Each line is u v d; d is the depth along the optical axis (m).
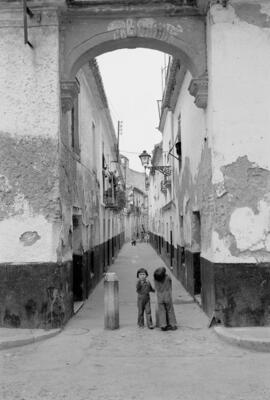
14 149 8.85
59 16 9.05
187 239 13.62
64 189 9.34
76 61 9.27
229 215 8.58
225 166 8.63
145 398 5.30
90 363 6.69
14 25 8.96
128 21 9.26
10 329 8.48
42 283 8.62
